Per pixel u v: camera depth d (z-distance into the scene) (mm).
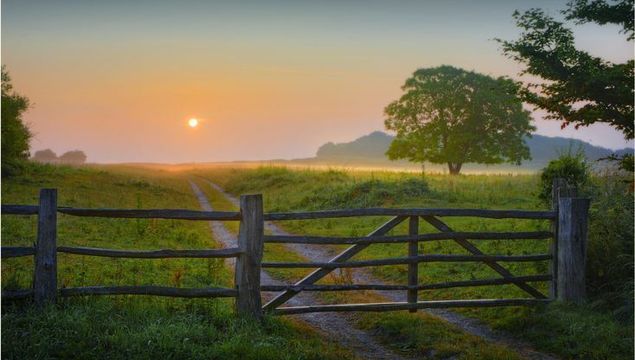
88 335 7512
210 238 20094
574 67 13484
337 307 9828
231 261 15781
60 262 13094
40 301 8281
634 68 12766
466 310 11273
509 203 24922
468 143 57375
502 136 57906
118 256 8656
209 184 54781
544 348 9078
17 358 6770
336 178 37719
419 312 10812
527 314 10430
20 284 9703
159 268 13227
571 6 13555
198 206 34125
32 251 8359
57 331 7477
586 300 10508
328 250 18266
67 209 8562
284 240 9430
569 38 13516
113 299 9383
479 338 9422
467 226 19188
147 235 18109
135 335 7609
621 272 10812
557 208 10867
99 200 30109
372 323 10320
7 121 38156
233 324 8523
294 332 9109
